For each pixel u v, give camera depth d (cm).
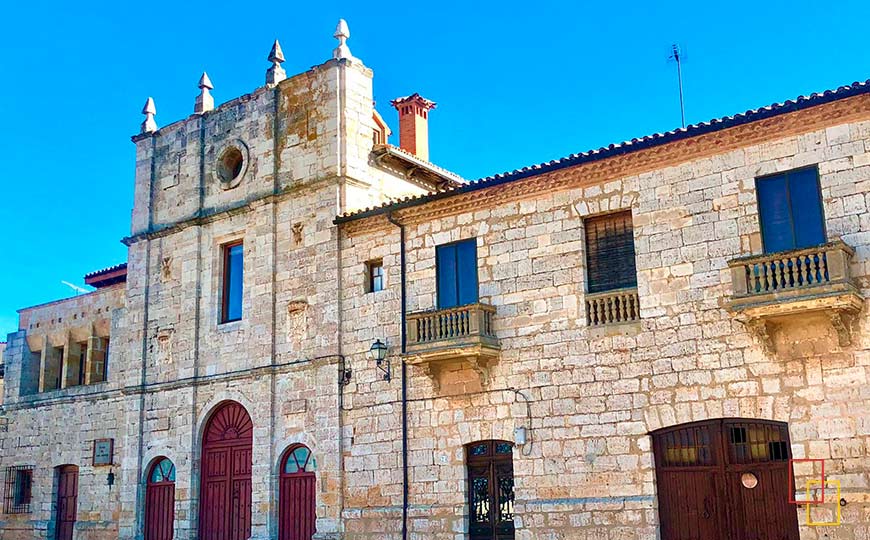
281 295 3152
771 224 2262
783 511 2161
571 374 2483
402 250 2883
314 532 2911
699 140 2353
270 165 3278
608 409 2408
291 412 3023
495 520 2573
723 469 2252
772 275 2144
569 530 2408
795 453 2134
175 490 3272
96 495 3659
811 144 2228
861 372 2083
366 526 2773
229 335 3262
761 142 2295
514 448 2539
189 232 3472
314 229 3106
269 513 2992
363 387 2881
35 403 4062
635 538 2306
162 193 3622
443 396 2700
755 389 2205
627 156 2448
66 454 3847
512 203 2678
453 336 2602
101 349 3991
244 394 3155
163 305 3497
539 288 2581
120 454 3609
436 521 2645
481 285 2689
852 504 2052
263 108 3353
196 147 3534
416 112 3866
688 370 2303
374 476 2797
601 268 2525
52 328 4166
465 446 2648
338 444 2880
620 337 2422
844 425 2088
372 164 3244
